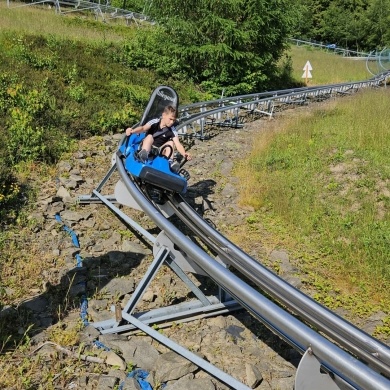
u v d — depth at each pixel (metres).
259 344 4.57
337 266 6.36
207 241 5.63
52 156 9.39
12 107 10.61
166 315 4.74
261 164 9.99
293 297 4.38
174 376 3.91
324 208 7.78
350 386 3.19
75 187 8.21
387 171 8.59
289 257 6.55
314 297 5.62
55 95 12.66
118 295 5.14
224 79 20.67
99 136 11.48
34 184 8.11
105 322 4.57
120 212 6.98
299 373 3.18
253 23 20.84
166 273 5.77
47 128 10.53
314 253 6.71
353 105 13.90
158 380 3.88
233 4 20.12
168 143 6.72
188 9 20.78
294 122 12.57
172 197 6.59
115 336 4.35
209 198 8.51
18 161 8.79
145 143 6.45
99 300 5.02
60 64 15.30
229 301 5.06
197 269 4.93
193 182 9.28
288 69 28.52
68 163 9.23
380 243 6.70
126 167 6.61
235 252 5.27
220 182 9.37
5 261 5.63
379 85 29.58
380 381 2.84
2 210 6.81
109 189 8.40
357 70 37.50
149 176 6.16
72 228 6.77
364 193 8.05
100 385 3.71
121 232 6.80
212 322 4.84
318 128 11.70
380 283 5.96
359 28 62.09
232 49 20.67
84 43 18.61
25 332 4.23
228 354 4.35
